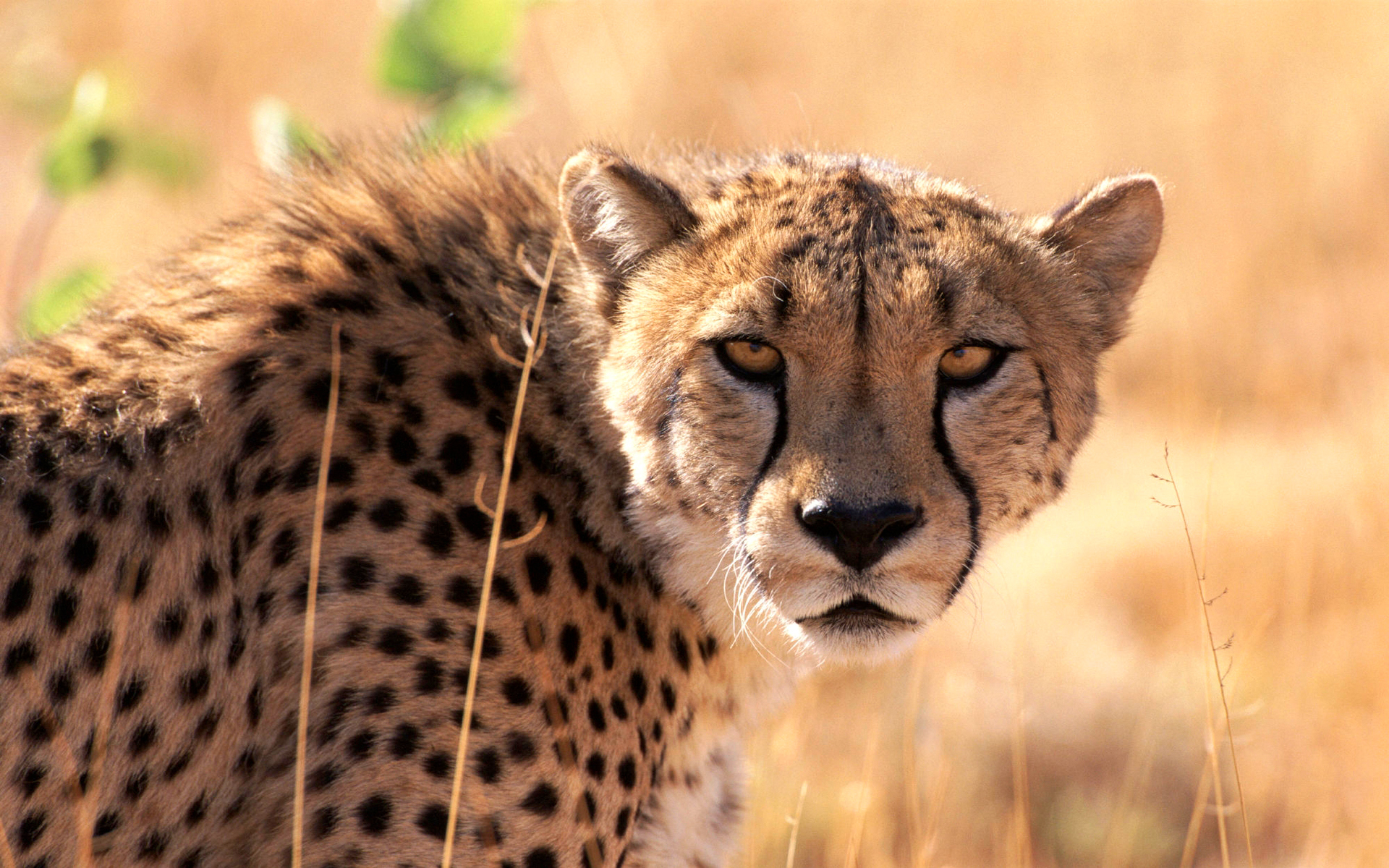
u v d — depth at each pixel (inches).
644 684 271.0
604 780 263.1
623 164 269.6
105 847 245.1
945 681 508.4
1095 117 1011.9
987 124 1007.6
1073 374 278.2
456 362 266.4
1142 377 807.1
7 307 462.3
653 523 267.1
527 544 258.4
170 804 249.3
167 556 247.9
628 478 270.2
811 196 271.6
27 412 249.6
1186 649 556.1
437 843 244.5
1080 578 601.6
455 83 395.9
